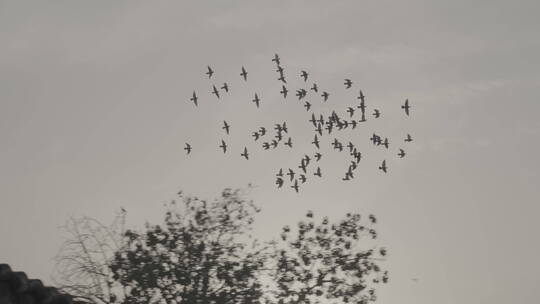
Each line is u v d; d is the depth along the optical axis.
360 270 29.50
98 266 26.42
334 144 36.22
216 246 28.30
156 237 27.75
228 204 29.17
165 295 27.03
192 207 28.83
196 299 26.83
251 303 27.77
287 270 29.00
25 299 10.81
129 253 27.06
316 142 36.00
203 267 27.47
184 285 26.98
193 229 28.47
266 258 29.08
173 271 27.16
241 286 27.75
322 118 36.34
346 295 29.16
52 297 11.05
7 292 10.50
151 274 26.55
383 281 29.62
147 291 26.73
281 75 37.16
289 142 36.25
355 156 35.84
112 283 26.55
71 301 11.52
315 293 29.14
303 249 29.61
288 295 28.78
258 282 28.19
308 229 29.97
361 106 36.44
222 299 27.17
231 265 27.92
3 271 10.27
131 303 26.50
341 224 30.11
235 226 28.98
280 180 33.66
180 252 27.62
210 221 28.81
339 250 29.80
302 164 35.12
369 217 30.42
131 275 26.42
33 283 10.77
